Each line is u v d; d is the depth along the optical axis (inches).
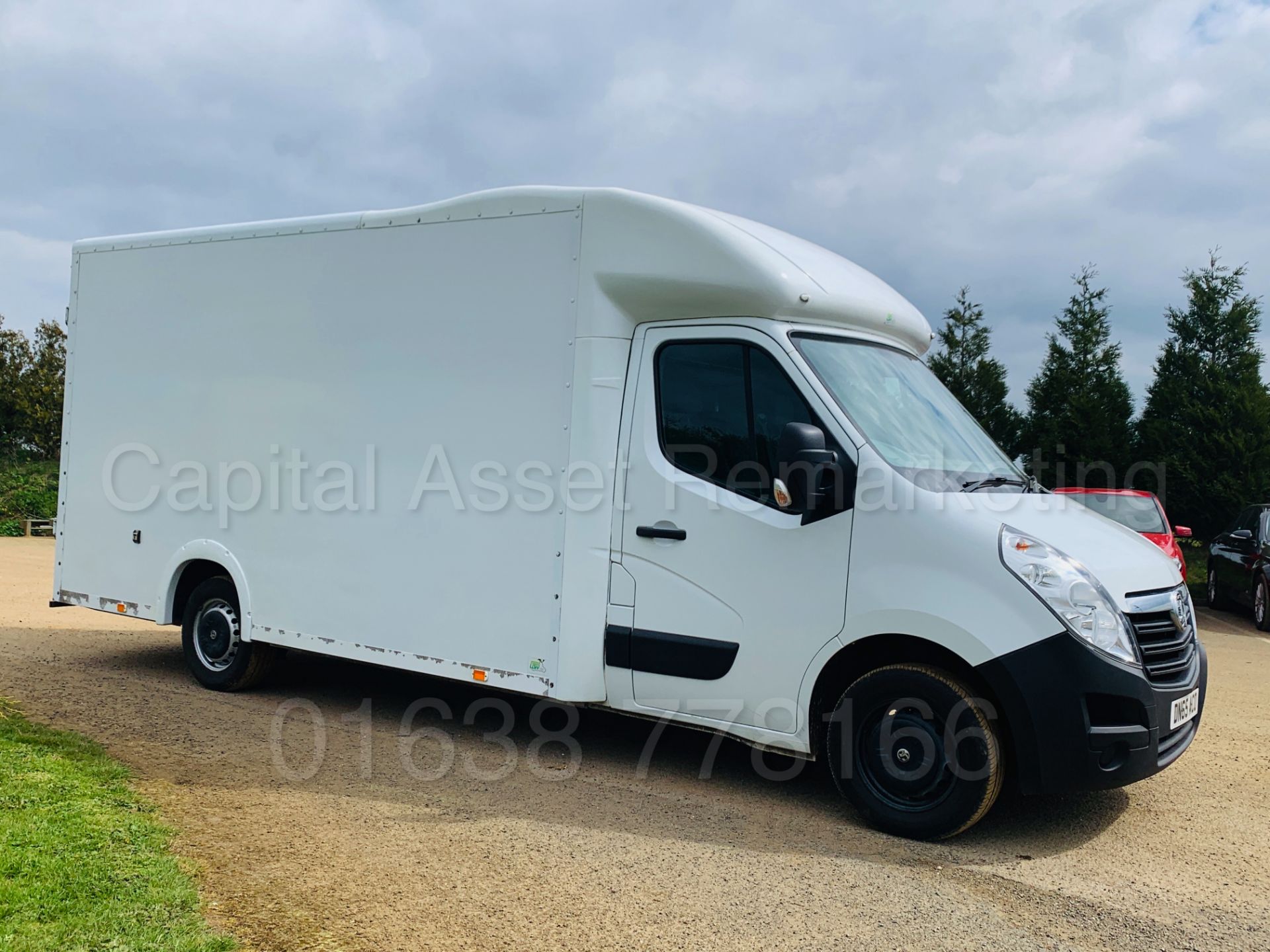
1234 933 156.9
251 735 246.8
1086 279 1021.2
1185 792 228.7
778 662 200.8
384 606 248.5
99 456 311.7
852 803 197.8
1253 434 898.1
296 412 266.7
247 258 278.2
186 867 160.2
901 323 239.1
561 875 168.2
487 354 232.5
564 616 218.2
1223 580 616.1
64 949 129.0
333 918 147.1
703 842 187.0
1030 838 195.3
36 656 337.7
